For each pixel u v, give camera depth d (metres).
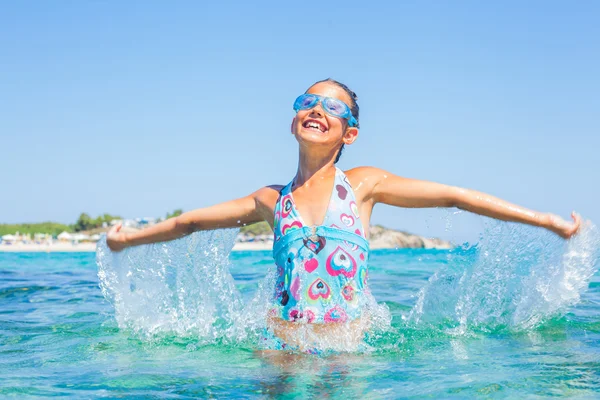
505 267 4.26
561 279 4.01
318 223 3.80
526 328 4.00
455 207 3.92
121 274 4.50
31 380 2.75
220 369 2.95
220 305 4.45
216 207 4.25
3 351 3.51
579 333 3.81
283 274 3.82
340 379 2.70
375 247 30.97
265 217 4.14
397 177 4.02
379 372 2.82
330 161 4.00
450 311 4.34
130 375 2.83
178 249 4.49
